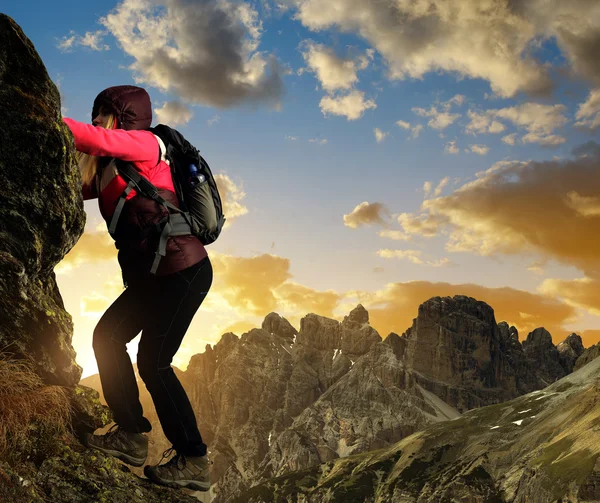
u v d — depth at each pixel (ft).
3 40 6.59
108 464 7.70
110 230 7.20
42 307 7.44
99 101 7.53
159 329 7.67
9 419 6.68
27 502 6.35
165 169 7.45
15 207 6.89
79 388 7.83
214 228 7.73
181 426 8.09
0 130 6.54
